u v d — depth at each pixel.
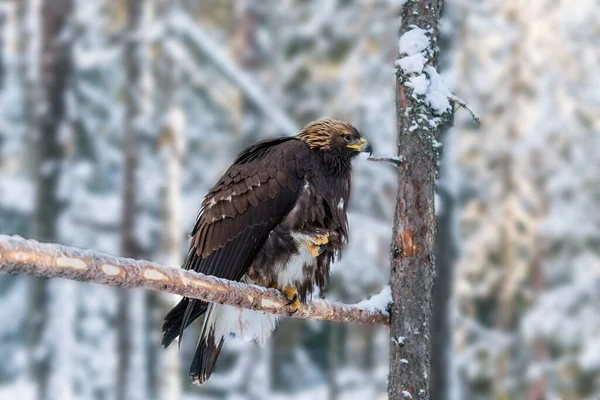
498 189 22.92
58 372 16.11
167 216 17.25
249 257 7.27
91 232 23.27
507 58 22.42
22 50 17.98
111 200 23.62
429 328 6.38
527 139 22.19
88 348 24.78
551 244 23.66
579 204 22.45
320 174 7.50
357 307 6.41
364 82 20.56
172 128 17.41
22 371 25.73
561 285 23.23
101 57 19.36
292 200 7.30
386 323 6.46
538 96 22.47
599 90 22.55
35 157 16.64
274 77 23.58
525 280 23.41
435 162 6.39
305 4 24.64
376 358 24.44
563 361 21.78
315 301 6.52
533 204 23.47
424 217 6.32
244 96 21.83
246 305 6.02
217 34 26.11
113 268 4.53
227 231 7.33
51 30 16.59
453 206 13.84
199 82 21.73
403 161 6.36
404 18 6.49
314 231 7.23
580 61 22.75
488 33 21.84
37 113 16.50
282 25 24.05
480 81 22.36
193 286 5.24
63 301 16.36
